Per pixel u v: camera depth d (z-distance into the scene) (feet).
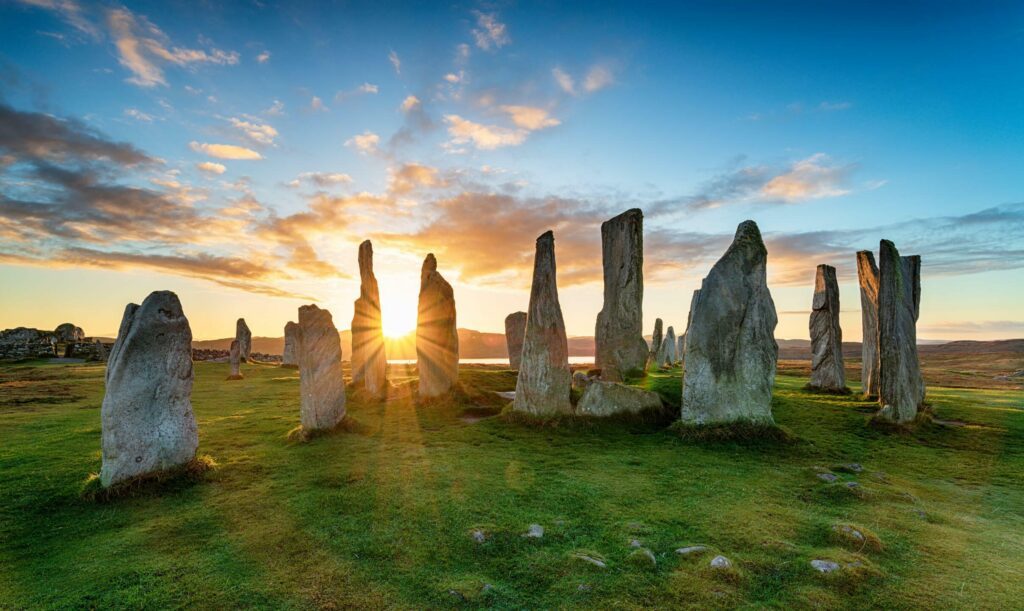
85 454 24.02
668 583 13.42
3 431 28.94
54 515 18.16
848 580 13.38
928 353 167.22
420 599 12.82
